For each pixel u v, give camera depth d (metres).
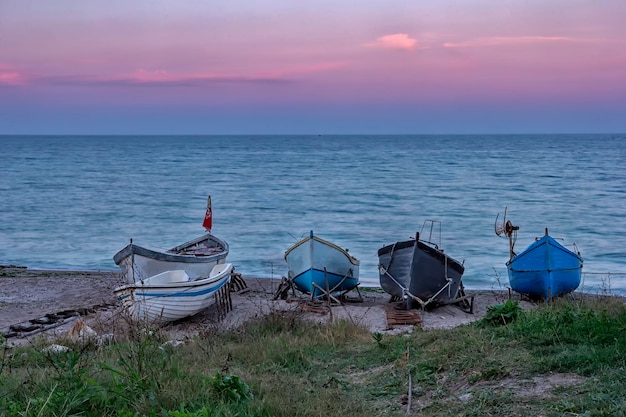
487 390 6.83
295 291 18.56
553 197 46.03
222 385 7.00
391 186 55.56
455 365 7.85
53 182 60.62
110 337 10.91
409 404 6.86
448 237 30.23
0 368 8.26
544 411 6.05
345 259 17.06
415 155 123.81
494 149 158.50
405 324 13.58
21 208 41.16
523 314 9.84
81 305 16.81
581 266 17.20
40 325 14.15
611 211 38.41
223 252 19.11
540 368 7.23
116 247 28.53
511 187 53.94
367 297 18.28
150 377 6.96
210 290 14.92
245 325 12.22
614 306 11.16
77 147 187.12
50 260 25.92
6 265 24.38
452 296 15.62
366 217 37.00
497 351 8.05
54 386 6.70
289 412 6.55
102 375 7.48
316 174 71.50
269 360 9.09
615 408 5.71
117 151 150.88
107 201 45.06
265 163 96.12
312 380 8.13
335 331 10.98
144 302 13.67
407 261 15.41
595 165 85.81
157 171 77.69
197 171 77.56
